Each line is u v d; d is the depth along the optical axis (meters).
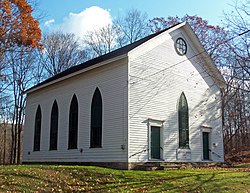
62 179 13.40
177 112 22.22
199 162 23.25
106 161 19.52
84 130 21.97
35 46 29.06
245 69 17.02
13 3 26.97
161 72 21.47
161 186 12.93
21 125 42.66
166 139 20.94
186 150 22.34
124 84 19.25
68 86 24.56
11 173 13.66
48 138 26.17
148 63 20.56
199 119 24.20
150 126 19.97
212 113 25.62
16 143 42.56
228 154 37.50
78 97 23.14
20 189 11.69
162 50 21.89
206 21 36.75
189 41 24.53
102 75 21.11
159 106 20.86
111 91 20.11
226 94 32.41
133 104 19.08
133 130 18.77
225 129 38.62
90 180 13.59
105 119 20.16
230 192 12.12
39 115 28.23
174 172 16.48
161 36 21.98
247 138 40.44
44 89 27.89
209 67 25.86
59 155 24.28
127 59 19.33
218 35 37.28
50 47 45.00
